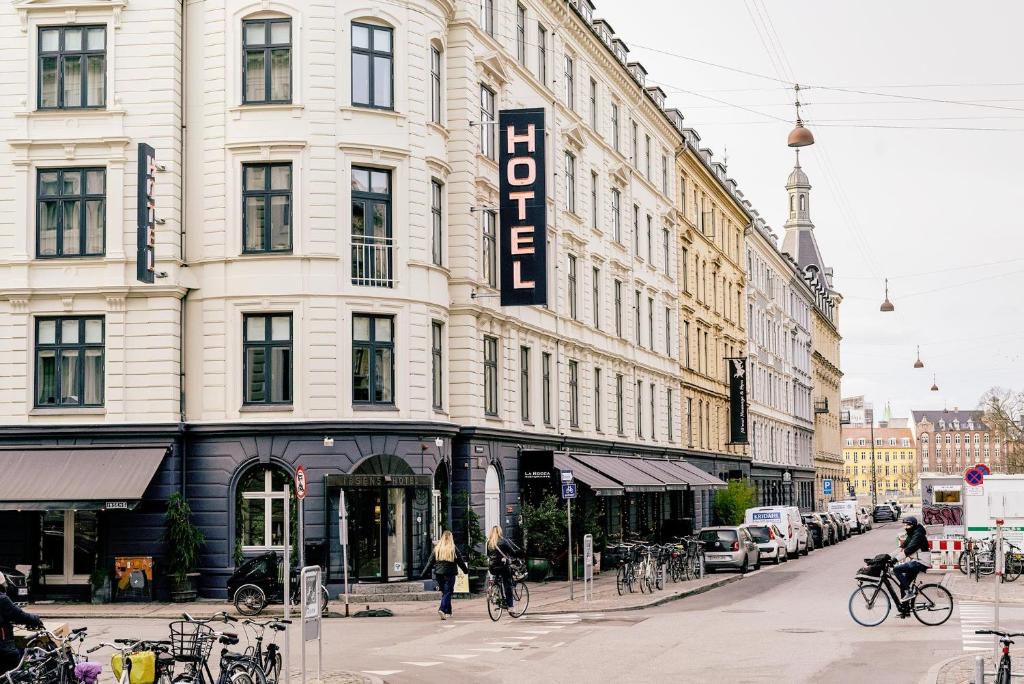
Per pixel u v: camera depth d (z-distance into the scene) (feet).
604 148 151.94
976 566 112.68
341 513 87.45
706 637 70.90
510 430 117.19
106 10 100.42
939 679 51.88
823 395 365.40
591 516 127.95
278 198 99.30
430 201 104.12
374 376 99.71
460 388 108.17
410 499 100.63
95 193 100.32
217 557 97.60
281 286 97.96
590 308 144.46
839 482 400.67
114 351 98.73
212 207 99.50
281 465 97.60
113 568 96.48
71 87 100.89
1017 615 82.33
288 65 100.01
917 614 76.23
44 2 100.42
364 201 100.58
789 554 167.84
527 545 117.70
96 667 41.65
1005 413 298.97
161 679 40.83
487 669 58.49
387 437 98.94
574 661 61.00
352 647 68.08
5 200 99.96
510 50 122.93
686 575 122.31
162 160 99.30
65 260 99.30
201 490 98.37
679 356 187.93
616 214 158.92
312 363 97.60
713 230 214.69
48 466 96.73
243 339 98.84
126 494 93.35
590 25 143.64
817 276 375.86
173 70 99.96
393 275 100.78
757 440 252.83
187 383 99.55
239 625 80.53
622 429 157.69
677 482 155.94
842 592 105.29
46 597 97.50
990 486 124.06
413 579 100.22
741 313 240.32
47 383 99.66
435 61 107.86
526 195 107.96
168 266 98.37
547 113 131.44
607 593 104.06
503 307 117.50
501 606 82.94
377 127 100.48
